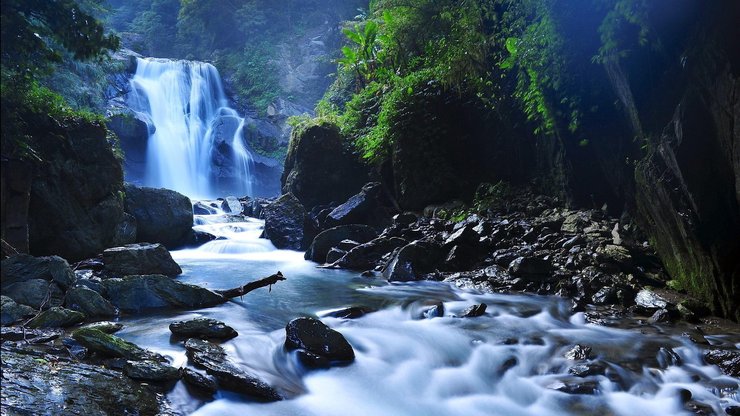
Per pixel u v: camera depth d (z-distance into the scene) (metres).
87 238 10.32
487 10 11.82
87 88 21.84
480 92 12.66
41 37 7.40
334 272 10.48
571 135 10.12
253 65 30.61
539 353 6.03
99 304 7.05
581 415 4.94
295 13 32.84
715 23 6.09
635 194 9.06
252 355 5.76
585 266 8.69
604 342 6.24
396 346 6.24
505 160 12.98
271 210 14.13
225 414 4.64
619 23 7.49
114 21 36.12
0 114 8.38
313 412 4.84
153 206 12.87
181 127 26.78
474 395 5.39
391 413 4.98
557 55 9.02
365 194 13.37
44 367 4.94
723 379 5.34
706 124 6.68
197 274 10.12
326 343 5.86
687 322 6.91
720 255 6.84
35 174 9.56
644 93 7.84
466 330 6.73
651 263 8.52
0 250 7.97
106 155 10.94
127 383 4.85
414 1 15.23
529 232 10.12
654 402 5.05
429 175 13.57
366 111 16.44
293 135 17.55
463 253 10.04
